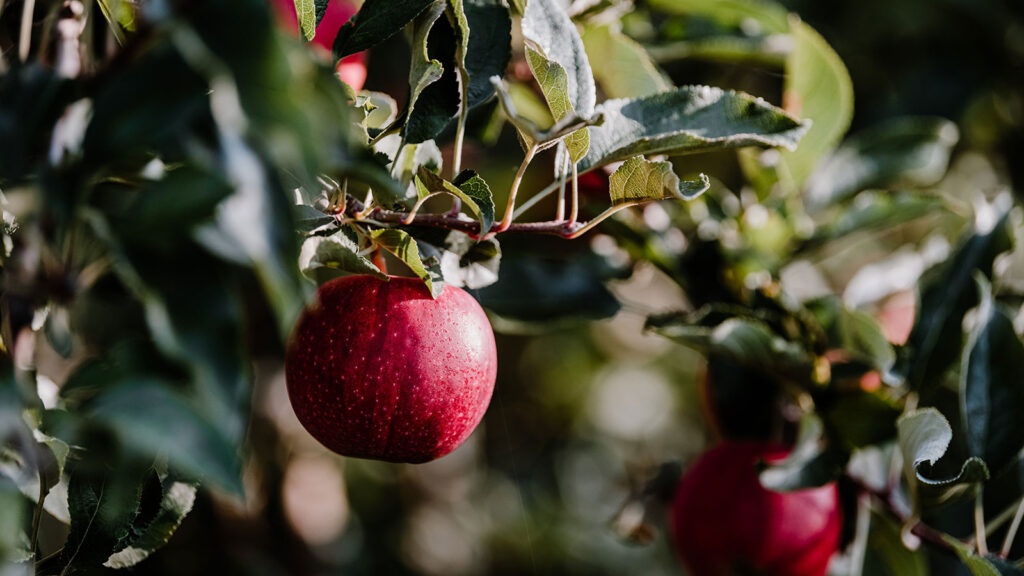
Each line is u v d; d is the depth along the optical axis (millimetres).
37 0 666
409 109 700
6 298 608
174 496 700
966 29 1329
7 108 601
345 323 711
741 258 896
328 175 682
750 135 718
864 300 956
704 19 942
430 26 702
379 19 708
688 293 908
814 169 948
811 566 857
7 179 594
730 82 1199
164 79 578
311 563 1368
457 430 725
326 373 710
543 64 693
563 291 904
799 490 810
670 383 2277
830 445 834
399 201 706
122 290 703
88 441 639
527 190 970
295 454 1375
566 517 2146
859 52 1347
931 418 767
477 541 2012
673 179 688
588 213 881
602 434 2207
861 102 1336
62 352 683
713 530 859
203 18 566
